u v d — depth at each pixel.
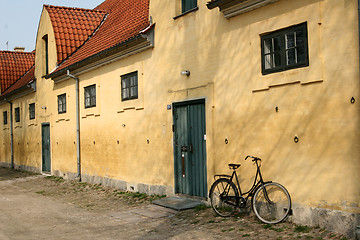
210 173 8.98
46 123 19.16
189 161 9.80
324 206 6.48
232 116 8.38
